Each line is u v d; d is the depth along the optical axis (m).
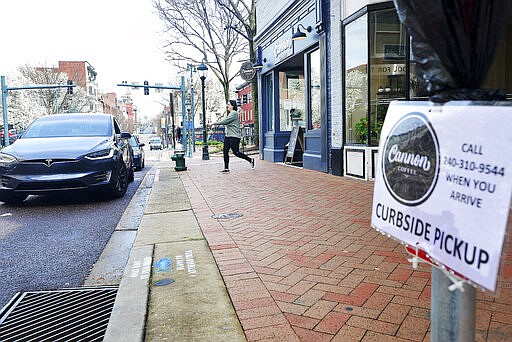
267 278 3.45
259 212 6.05
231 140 11.41
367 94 8.70
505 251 1.12
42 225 6.18
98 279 3.91
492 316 2.67
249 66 16.83
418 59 1.42
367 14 8.45
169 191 8.53
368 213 5.74
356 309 2.83
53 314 3.12
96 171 7.65
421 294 3.03
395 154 1.57
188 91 50.25
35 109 53.56
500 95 1.29
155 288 3.32
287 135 14.67
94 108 77.50
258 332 2.56
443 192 1.33
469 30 1.27
